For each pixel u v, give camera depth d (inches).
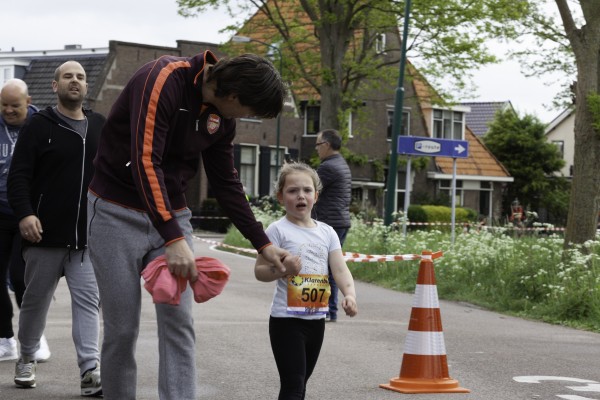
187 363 194.1
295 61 1370.6
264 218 1229.7
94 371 265.4
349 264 732.0
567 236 604.7
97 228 193.9
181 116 187.3
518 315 513.7
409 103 2092.8
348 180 451.5
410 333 292.4
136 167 180.5
